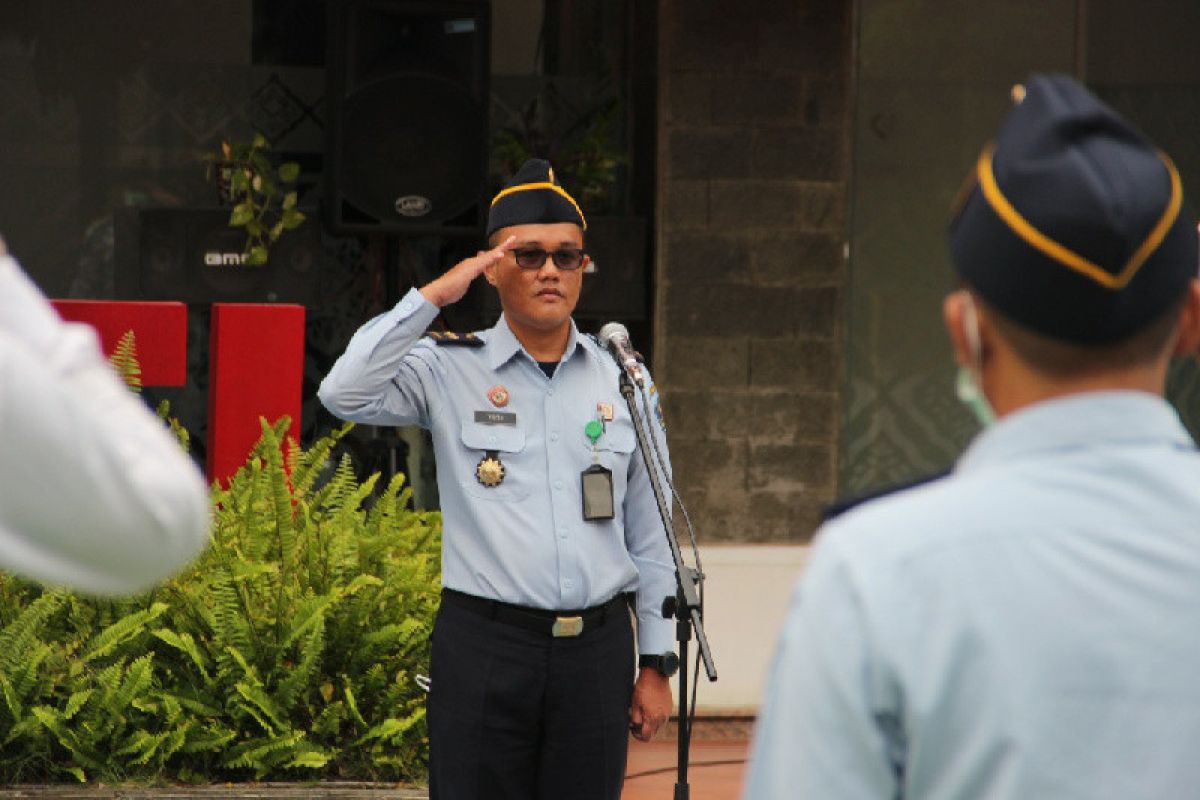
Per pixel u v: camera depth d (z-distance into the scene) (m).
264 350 23.02
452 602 13.61
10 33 25.42
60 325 3.61
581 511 13.66
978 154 27.50
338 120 24.27
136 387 19.72
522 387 13.91
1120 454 4.72
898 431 27.62
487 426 13.73
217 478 22.89
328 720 17.69
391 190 24.45
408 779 17.91
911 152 27.34
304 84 26.30
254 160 25.34
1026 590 4.53
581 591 13.48
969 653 4.52
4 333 3.49
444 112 24.48
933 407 27.69
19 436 3.36
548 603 13.39
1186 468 4.74
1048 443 4.78
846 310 27.31
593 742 13.61
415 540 20.77
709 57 26.00
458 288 13.52
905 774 4.62
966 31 27.33
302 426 26.73
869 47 27.09
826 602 4.66
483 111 24.69
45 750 17.27
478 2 24.48
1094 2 27.64
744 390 26.45
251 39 26.14
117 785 17.08
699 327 26.30
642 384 14.16
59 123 25.64
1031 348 4.85
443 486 13.89
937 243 27.52
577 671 13.50
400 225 24.56
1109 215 4.65
